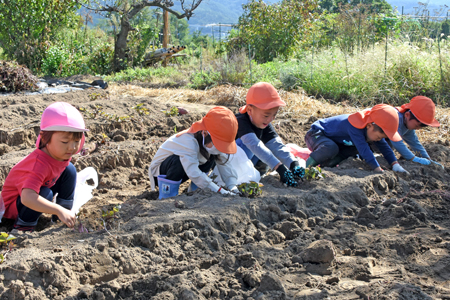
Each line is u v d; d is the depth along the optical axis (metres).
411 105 4.91
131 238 2.77
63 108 3.07
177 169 3.84
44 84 11.02
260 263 2.69
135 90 10.53
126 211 3.38
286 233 3.17
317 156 4.78
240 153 4.12
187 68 18.06
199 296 2.29
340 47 12.82
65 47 17.84
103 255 2.58
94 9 17.97
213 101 9.52
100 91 9.70
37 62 16.75
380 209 3.54
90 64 18.66
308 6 17.28
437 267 2.57
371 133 4.55
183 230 2.96
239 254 2.74
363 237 3.03
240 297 2.34
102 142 5.68
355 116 4.67
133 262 2.60
